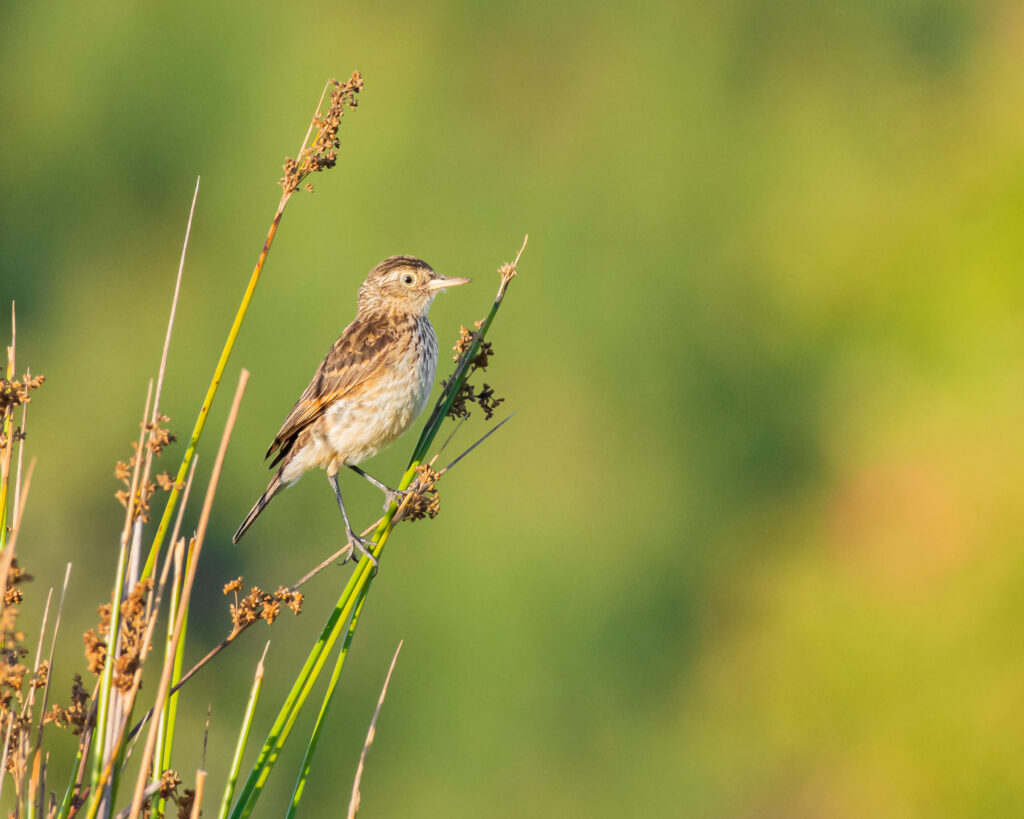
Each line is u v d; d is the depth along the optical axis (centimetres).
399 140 1939
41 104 2064
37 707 944
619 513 1808
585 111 1989
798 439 1777
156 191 2028
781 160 1952
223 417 1856
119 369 1938
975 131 1844
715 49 2019
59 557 1770
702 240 1930
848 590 1539
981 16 2014
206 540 1805
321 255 1897
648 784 1636
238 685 1736
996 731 1305
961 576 1409
